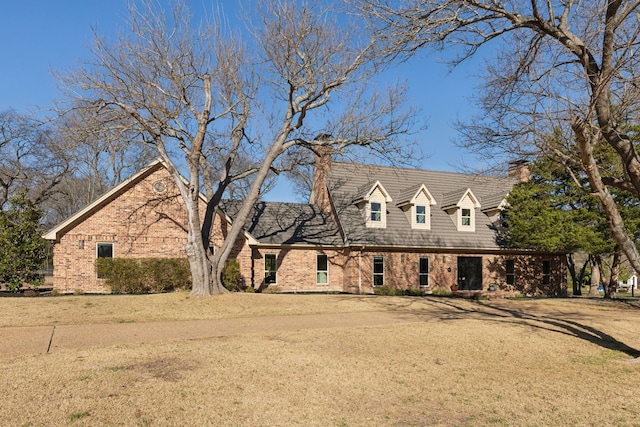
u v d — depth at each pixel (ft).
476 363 33.09
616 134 34.12
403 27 38.22
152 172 79.30
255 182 67.00
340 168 100.53
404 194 97.81
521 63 39.14
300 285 88.63
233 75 67.21
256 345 36.45
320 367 30.22
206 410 21.90
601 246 80.64
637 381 29.25
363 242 87.97
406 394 25.59
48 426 19.22
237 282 81.05
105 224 76.13
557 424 21.62
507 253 99.35
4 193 123.75
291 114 66.08
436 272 93.56
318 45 62.44
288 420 21.18
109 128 59.57
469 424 21.38
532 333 43.68
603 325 49.16
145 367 28.84
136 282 73.72
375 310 60.34
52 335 40.68
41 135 122.52
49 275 148.15
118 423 19.89
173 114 61.31
